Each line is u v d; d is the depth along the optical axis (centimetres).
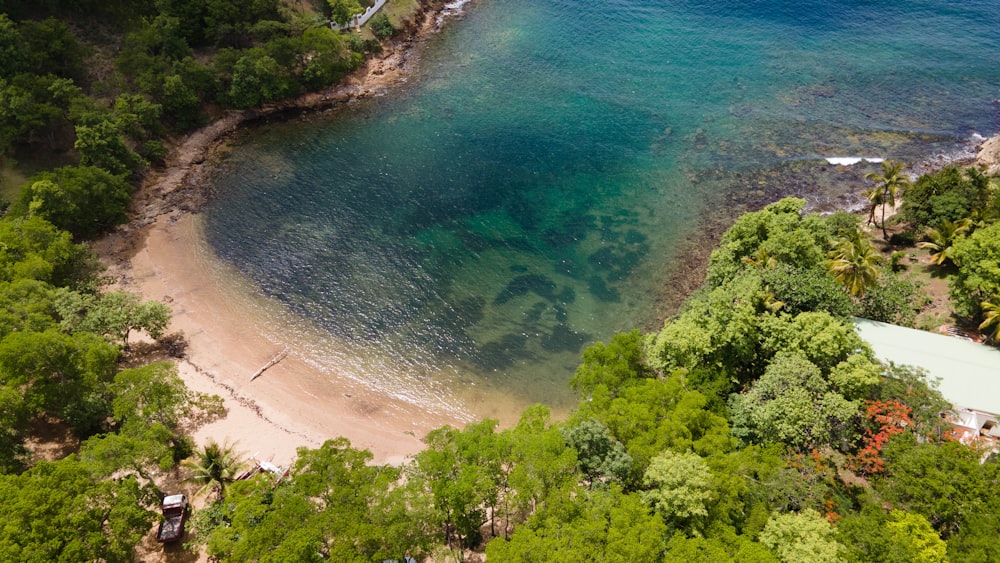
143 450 5131
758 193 9725
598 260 8744
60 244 7244
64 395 5781
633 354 6156
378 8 13538
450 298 8250
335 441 5194
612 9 14975
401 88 12400
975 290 6819
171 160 10306
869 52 13138
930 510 4731
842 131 10931
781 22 14312
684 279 8394
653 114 11600
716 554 4272
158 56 10606
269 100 11588
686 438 5172
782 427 5425
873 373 5603
